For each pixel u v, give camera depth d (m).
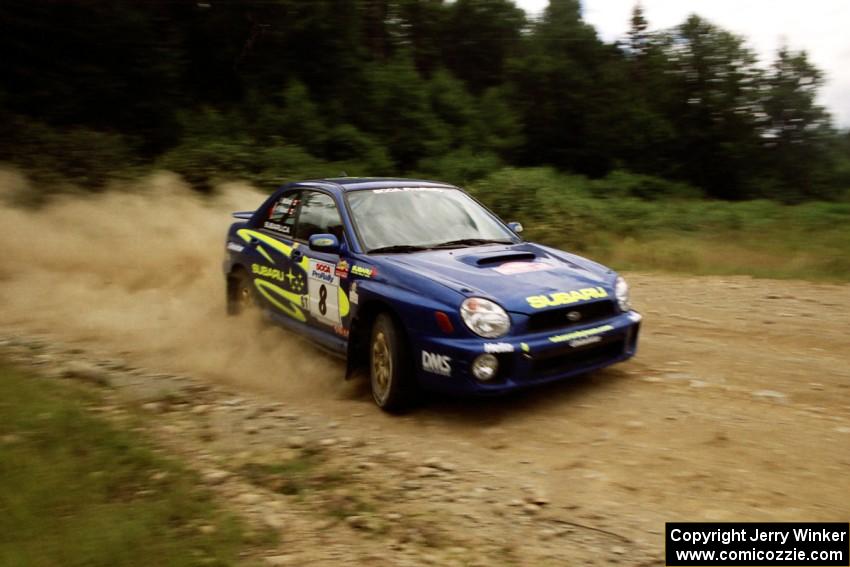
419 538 3.50
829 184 40.19
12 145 16.22
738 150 38.66
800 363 5.88
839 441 4.31
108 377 6.05
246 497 3.93
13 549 3.18
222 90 28.02
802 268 10.93
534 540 3.45
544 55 39.53
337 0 29.06
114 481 3.94
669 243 14.17
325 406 5.44
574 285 5.12
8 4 20.08
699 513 3.62
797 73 39.78
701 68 39.47
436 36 41.88
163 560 3.14
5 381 5.54
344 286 5.57
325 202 6.23
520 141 34.06
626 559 3.26
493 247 5.79
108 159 16.50
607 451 4.37
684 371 5.73
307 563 3.27
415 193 6.26
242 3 26.72
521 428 4.80
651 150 38.88
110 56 22.20
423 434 4.81
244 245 7.25
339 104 27.45
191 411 5.30
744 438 4.42
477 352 4.63
